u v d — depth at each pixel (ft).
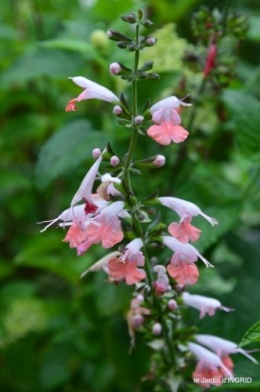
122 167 1.29
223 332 1.69
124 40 1.29
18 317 2.26
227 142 2.12
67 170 1.88
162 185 1.94
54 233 1.99
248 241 1.94
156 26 2.49
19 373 2.19
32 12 2.52
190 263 1.31
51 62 1.99
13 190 2.55
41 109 2.45
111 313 1.82
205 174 1.93
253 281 1.84
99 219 1.27
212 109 1.93
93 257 2.05
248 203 1.83
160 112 1.25
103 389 2.04
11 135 2.31
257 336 1.22
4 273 2.31
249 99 1.80
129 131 1.92
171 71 1.81
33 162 2.56
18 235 2.52
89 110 2.18
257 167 1.96
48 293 2.51
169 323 1.45
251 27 2.10
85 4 2.88
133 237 1.34
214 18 1.82
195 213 1.30
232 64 1.84
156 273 1.39
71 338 2.16
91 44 2.03
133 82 1.27
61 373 2.13
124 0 2.15
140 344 1.87
